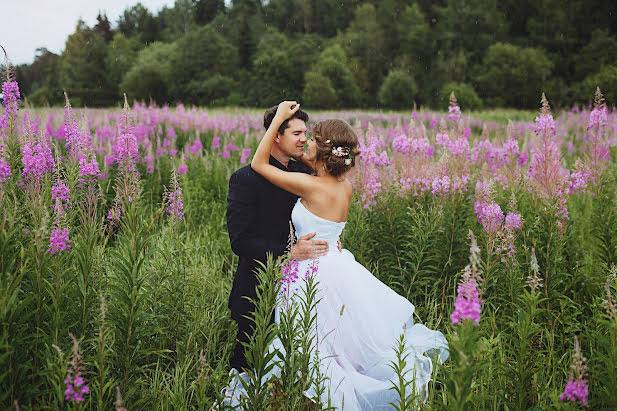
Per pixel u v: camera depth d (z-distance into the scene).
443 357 2.86
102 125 10.53
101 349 2.08
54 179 2.98
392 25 69.00
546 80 53.09
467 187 4.72
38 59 66.44
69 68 66.62
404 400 2.31
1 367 2.03
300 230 3.06
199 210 6.12
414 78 61.91
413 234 4.10
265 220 3.04
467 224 4.33
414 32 65.88
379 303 3.01
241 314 3.02
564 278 3.71
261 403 2.36
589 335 3.00
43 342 2.29
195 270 4.18
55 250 2.37
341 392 2.63
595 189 4.65
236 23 77.94
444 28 66.81
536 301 2.37
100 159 5.89
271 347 2.85
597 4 58.69
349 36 70.75
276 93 57.53
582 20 59.44
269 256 2.49
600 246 3.70
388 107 54.00
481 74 55.62
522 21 67.06
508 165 5.39
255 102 57.94
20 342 2.08
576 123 15.10
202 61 63.56
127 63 69.44
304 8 82.94
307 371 2.46
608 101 27.81
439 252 3.97
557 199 3.83
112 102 67.25
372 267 4.17
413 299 3.87
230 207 3.00
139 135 7.74
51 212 2.77
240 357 3.07
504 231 3.70
